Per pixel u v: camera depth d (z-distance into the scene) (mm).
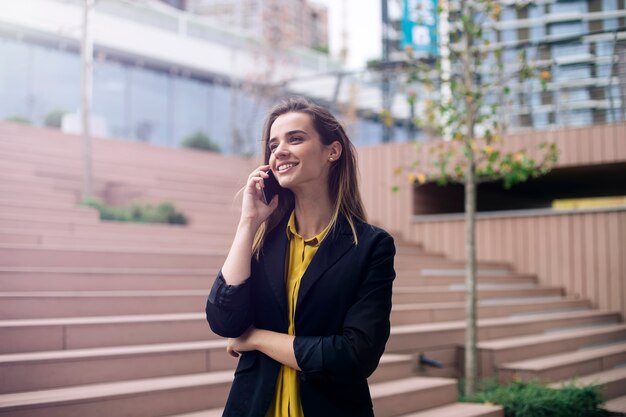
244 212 2059
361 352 1853
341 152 2123
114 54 20234
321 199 2115
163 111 21453
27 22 17984
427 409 5676
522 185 15750
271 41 20125
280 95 19062
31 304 5133
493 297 10289
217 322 1971
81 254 6363
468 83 7125
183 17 21984
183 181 13852
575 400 6180
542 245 11984
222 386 4629
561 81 12805
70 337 4793
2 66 17984
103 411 3994
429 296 9219
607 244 11375
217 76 22531
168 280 6438
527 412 5906
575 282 11617
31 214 8727
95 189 12484
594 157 11766
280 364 1974
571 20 14617
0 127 12516
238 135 19672
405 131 16016
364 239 1975
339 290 1937
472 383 6684
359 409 1946
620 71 12430
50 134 13195
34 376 4199
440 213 14305
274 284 2008
